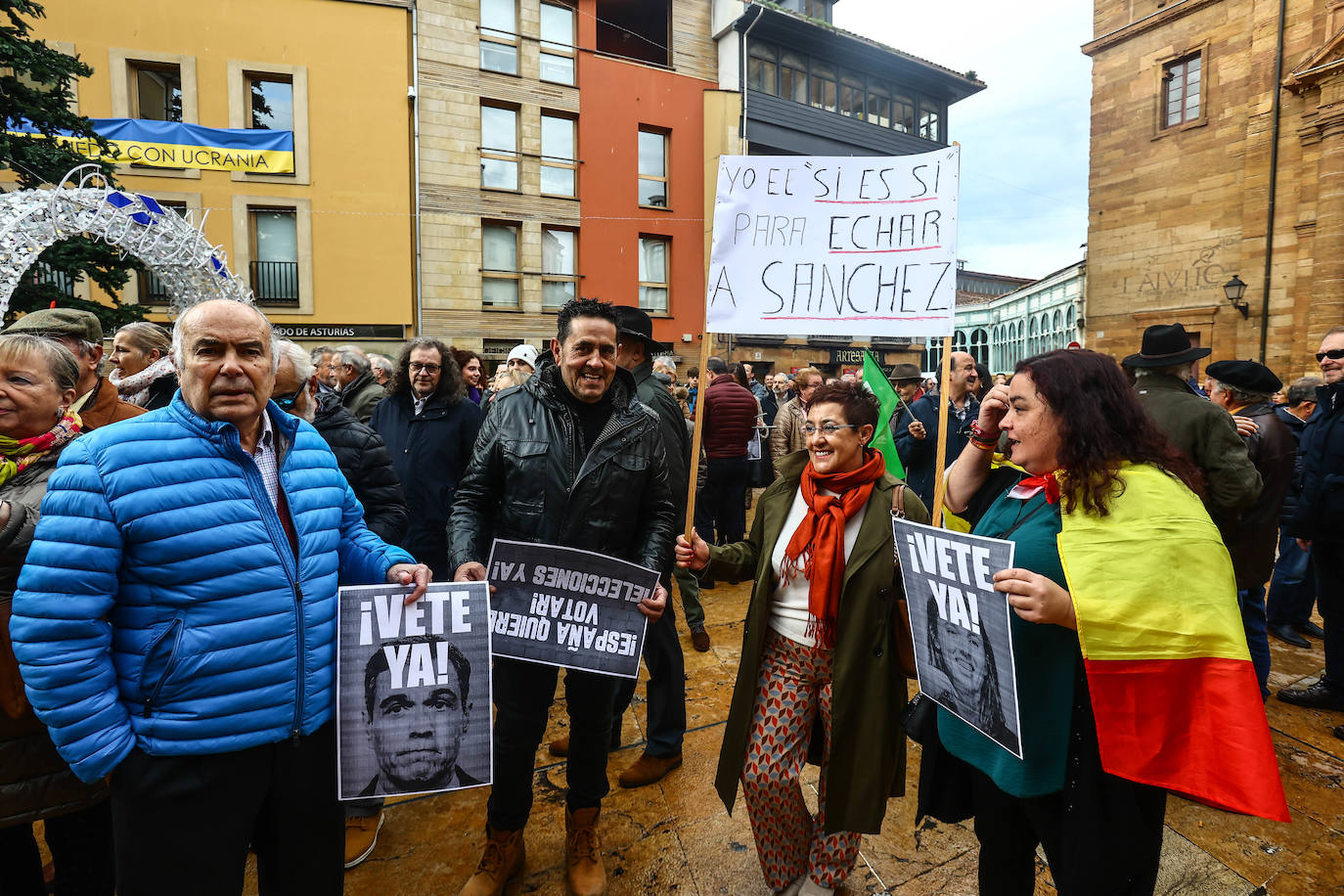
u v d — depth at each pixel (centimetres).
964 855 242
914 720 191
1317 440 352
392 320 1523
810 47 1989
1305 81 1384
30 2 926
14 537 161
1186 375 318
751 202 231
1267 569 344
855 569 196
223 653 144
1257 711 129
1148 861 147
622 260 1775
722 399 560
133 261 974
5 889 184
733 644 446
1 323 389
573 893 220
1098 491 145
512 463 219
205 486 145
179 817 143
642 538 233
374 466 265
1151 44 1659
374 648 171
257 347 150
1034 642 154
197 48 1366
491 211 1609
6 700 160
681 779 290
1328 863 237
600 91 1727
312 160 1449
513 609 209
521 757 217
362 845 238
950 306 206
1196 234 1595
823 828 205
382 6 1480
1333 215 1357
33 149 903
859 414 202
